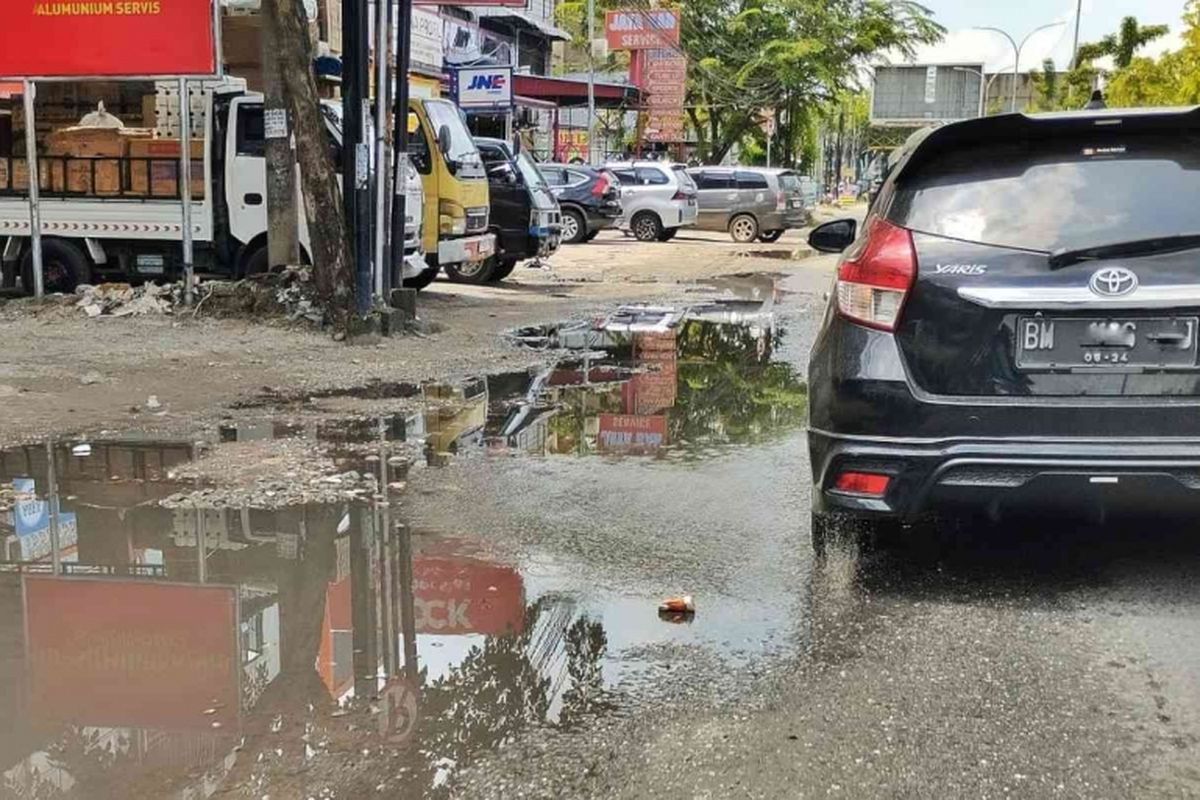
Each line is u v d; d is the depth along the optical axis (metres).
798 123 51.19
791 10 47.16
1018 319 4.18
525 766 3.12
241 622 4.14
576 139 42.94
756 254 25.05
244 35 16.83
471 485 5.96
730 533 5.18
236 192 12.68
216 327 11.21
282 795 2.98
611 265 21.78
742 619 4.16
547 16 45.44
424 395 8.48
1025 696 3.52
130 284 13.33
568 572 4.68
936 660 3.79
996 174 4.37
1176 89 35.44
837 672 3.71
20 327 11.16
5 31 11.77
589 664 3.79
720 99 47.12
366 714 3.43
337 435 7.10
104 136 12.82
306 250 12.53
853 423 4.37
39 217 12.48
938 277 4.26
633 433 7.28
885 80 49.91
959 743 3.24
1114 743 3.23
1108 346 4.13
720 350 11.02
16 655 3.85
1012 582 4.48
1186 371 4.10
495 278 17.77
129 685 3.62
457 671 3.73
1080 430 4.14
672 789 3.01
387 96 11.38
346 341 10.84
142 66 11.65
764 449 6.86
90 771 3.09
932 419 4.24
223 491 5.77
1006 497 4.29
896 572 4.62
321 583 4.54
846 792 2.99
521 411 7.96
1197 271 4.09
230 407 7.89
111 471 6.14
